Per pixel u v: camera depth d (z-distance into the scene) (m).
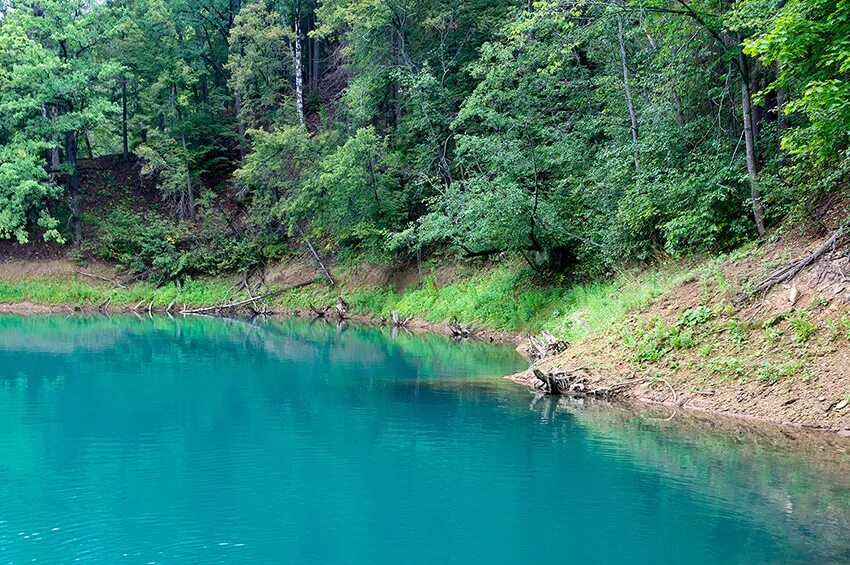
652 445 9.45
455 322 23.08
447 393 13.41
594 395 12.49
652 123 16.86
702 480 7.96
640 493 7.67
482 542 6.52
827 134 10.49
